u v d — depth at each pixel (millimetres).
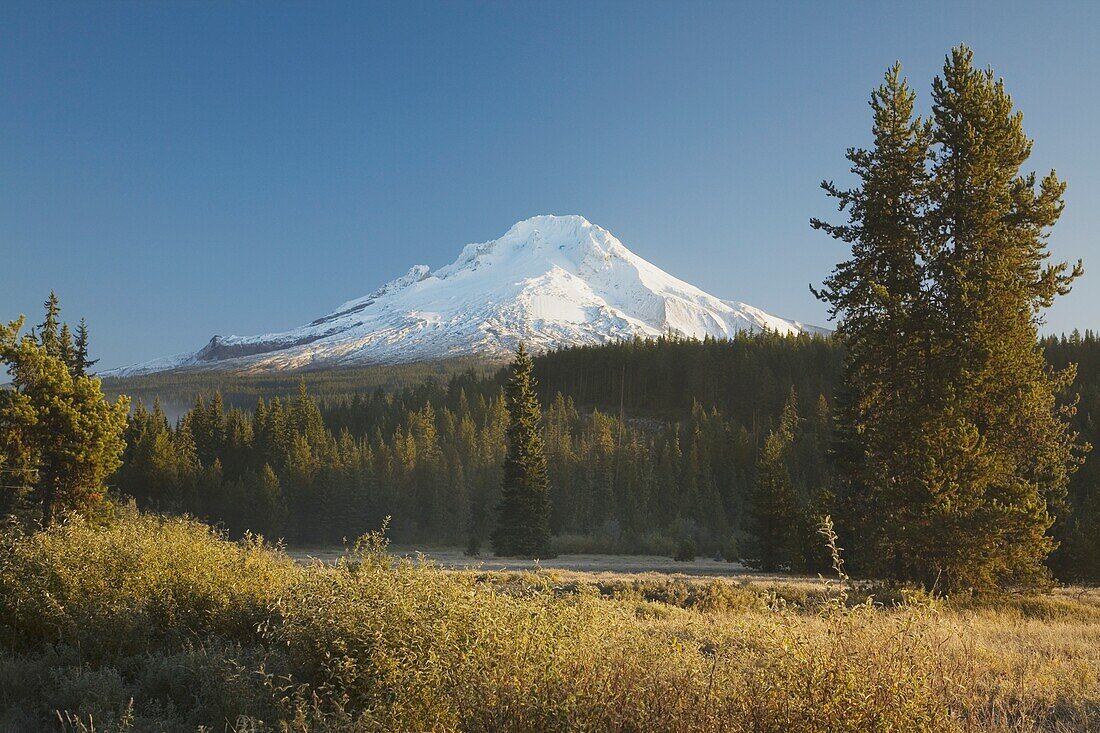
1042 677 7516
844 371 28094
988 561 21078
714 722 4461
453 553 79125
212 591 9422
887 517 23188
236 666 6707
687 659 4969
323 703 5871
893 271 25812
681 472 99000
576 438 120750
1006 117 25312
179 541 10727
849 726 4238
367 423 149125
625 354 182750
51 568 9375
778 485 51219
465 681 4965
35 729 5988
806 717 4340
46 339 51750
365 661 6090
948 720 4672
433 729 4707
